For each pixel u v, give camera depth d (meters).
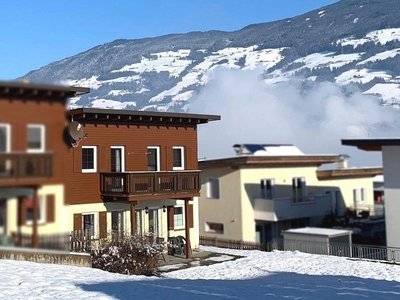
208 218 27.41
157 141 20.27
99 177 18.66
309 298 9.12
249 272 16.08
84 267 11.66
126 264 14.29
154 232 18.61
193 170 19.91
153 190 18.33
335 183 30.12
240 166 25.84
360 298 9.47
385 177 19.27
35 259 10.56
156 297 7.89
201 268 16.92
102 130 18.73
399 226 18.81
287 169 27.73
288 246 22.47
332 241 21.48
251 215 26.11
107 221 18.73
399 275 15.39
